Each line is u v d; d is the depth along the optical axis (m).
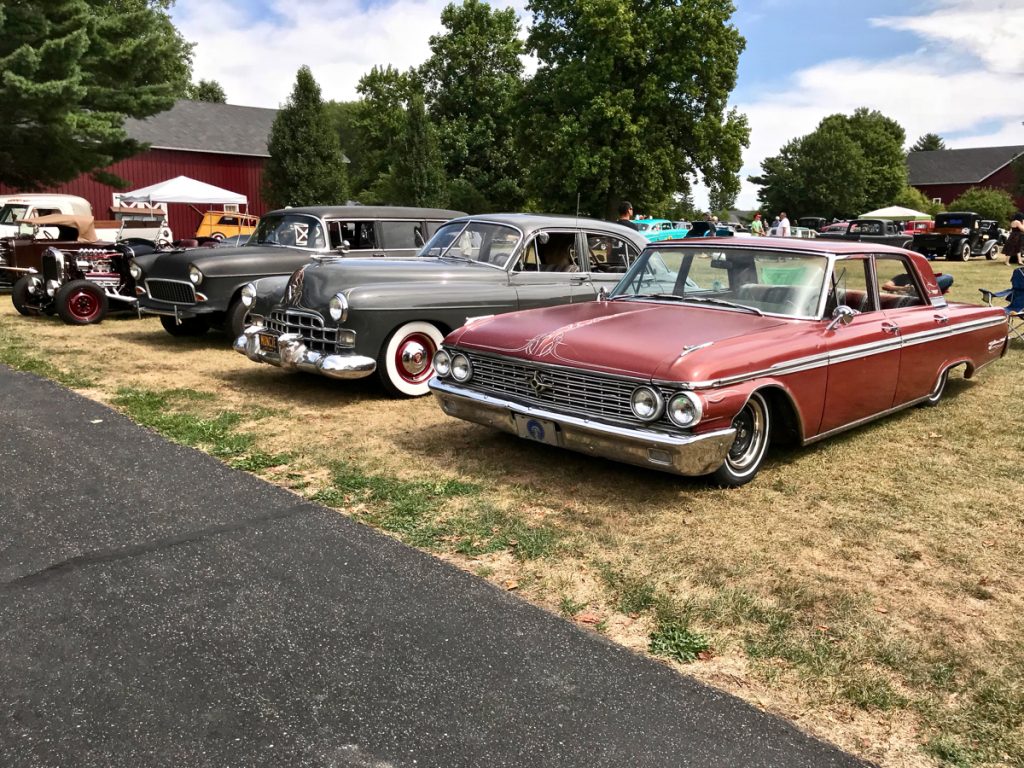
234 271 8.84
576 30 31.95
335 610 3.15
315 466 4.89
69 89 17.45
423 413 6.25
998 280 18.48
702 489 4.61
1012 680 2.78
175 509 4.11
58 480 4.49
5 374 7.28
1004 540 3.97
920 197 67.12
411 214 9.73
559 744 2.40
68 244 12.10
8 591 3.23
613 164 31.92
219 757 2.31
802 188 66.94
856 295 5.43
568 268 7.51
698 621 3.14
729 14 31.59
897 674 2.82
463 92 45.00
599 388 4.36
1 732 2.39
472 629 3.04
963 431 5.89
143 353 8.72
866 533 4.04
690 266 5.59
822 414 4.98
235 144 39.97
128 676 2.69
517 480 4.70
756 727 2.51
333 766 2.28
